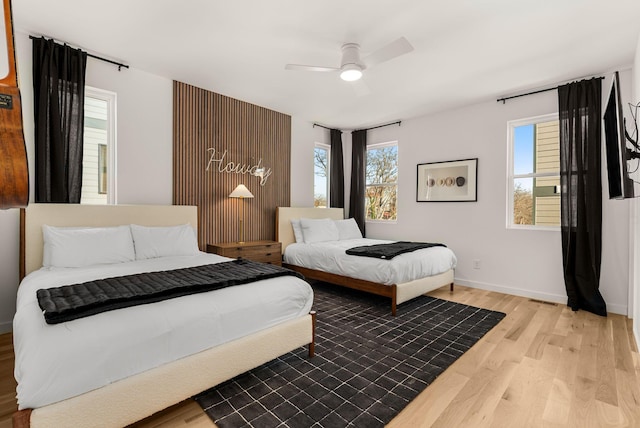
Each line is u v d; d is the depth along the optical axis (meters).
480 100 4.29
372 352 2.43
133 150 3.46
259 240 4.69
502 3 2.25
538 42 2.78
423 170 4.97
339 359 2.31
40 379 1.24
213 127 4.12
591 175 3.40
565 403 1.81
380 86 3.82
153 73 3.57
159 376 1.54
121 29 2.68
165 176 3.71
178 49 3.00
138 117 3.48
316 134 5.55
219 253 3.92
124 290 1.78
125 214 3.29
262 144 4.71
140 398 1.48
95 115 3.44
